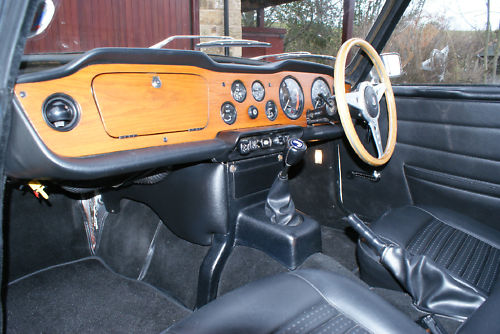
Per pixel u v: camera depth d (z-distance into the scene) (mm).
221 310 802
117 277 1746
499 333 788
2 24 596
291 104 1714
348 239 2129
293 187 2396
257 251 1456
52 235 1796
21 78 873
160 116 1206
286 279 916
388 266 1219
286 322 779
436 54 1776
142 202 1770
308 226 1417
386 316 805
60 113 942
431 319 1072
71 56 1269
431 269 1142
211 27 4895
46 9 852
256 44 1682
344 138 2059
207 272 1461
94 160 1005
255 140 1440
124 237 1864
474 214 1658
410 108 1799
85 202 1887
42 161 904
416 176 1843
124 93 1102
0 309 721
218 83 1379
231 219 1493
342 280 925
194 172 1498
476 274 1141
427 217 1448
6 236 1651
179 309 1544
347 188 2150
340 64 1388
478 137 1574
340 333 758
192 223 1559
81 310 1527
